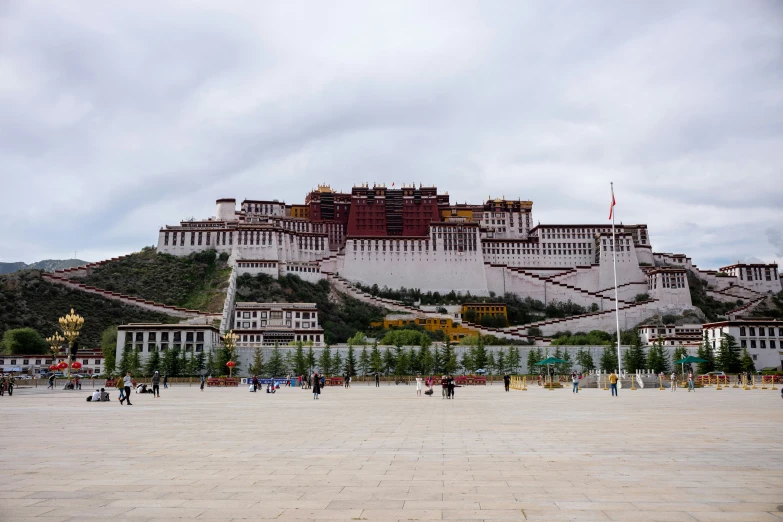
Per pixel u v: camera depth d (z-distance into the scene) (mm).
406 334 180000
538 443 24734
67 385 93875
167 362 129750
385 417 38969
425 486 16078
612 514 13062
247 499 14711
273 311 189375
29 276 189375
